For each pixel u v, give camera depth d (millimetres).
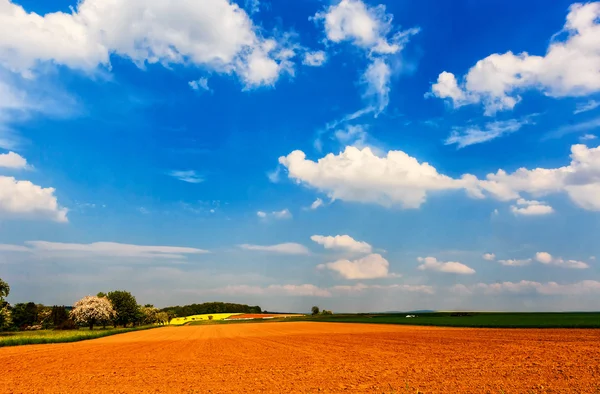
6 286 88688
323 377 23531
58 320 139000
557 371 22656
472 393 17828
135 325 143625
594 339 41406
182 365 31359
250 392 19656
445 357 30953
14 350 47625
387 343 46125
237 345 51094
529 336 47688
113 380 24594
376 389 19469
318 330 85875
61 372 28359
